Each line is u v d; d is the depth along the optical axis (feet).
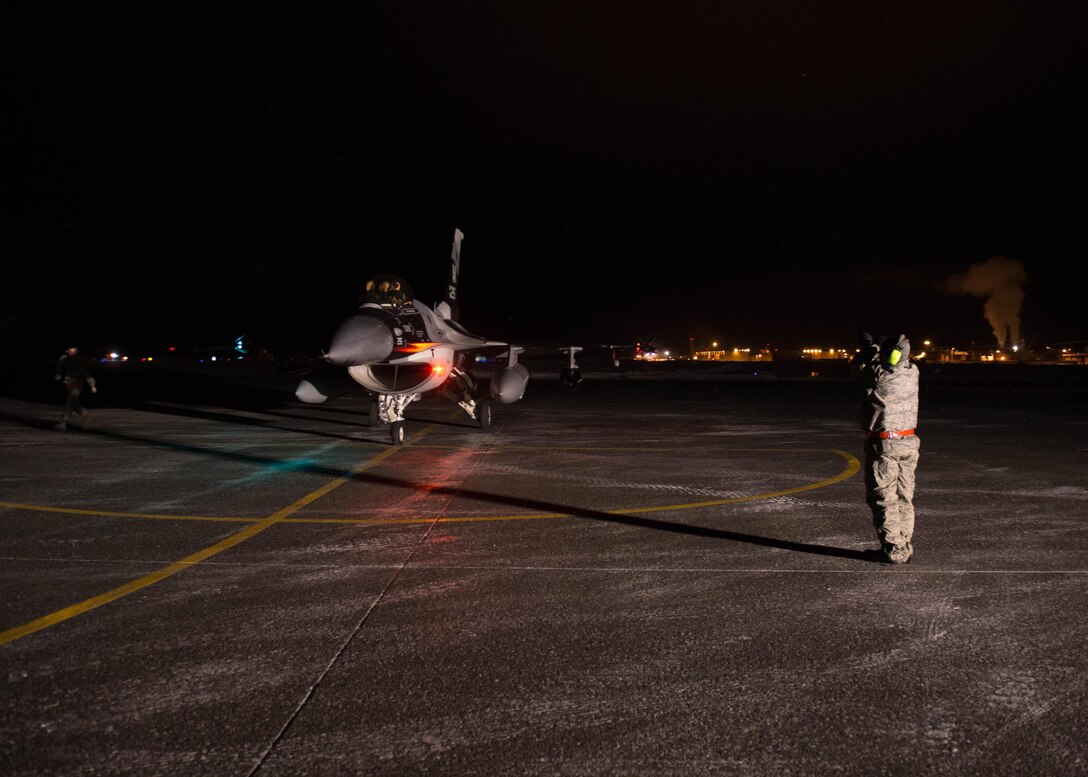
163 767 9.51
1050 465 35.99
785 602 16.02
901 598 16.28
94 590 16.75
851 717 10.87
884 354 19.16
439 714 10.95
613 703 11.31
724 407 77.77
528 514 25.16
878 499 18.94
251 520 24.20
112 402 79.25
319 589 16.87
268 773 9.37
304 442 45.75
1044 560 19.30
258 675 12.27
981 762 9.66
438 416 65.67
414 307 45.98
